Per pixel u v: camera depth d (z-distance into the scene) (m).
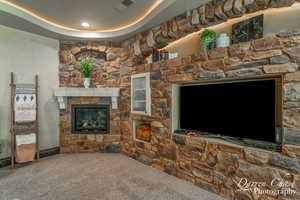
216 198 1.99
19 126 2.97
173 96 2.61
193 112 2.52
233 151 1.92
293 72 1.52
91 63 3.72
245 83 2.00
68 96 3.57
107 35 3.44
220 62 2.01
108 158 3.32
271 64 1.64
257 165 1.74
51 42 3.52
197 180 2.27
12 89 2.95
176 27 2.56
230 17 2.13
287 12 1.82
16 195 2.05
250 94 1.95
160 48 3.11
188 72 2.33
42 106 3.41
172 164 2.58
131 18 2.92
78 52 3.67
